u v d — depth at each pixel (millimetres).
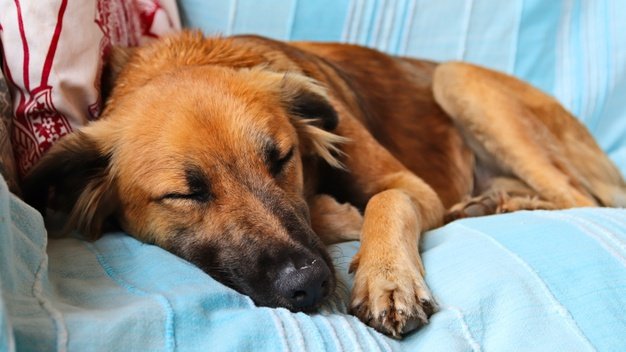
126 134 703
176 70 755
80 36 711
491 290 566
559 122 1034
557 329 540
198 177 661
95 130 720
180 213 670
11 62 689
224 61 804
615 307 551
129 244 661
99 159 726
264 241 631
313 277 590
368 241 667
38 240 562
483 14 1146
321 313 585
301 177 739
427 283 615
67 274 584
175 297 525
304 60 900
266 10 1078
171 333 497
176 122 676
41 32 683
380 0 1118
